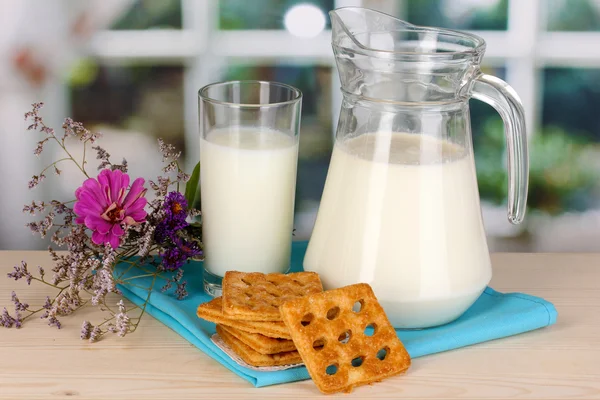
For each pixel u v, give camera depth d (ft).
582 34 3.55
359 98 2.81
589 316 3.03
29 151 3.60
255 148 2.98
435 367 2.78
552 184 3.69
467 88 2.81
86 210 2.93
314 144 3.62
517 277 3.25
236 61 3.55
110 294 3.10
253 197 3.00
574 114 3.62
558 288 3.19
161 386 2.70
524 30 3.55
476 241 2.88
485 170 3.67
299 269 3.22
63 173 3.63
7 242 3.68
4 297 3.07
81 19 3.50
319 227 2.95
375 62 2.76
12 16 3.49
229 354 2.75
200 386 2.70
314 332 2.69
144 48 3.53
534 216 3.72
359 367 2.70
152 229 2.97
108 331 2.91
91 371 2.75
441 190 2.81
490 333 2.88
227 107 2.96
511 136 2.86
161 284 3.08
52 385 2.70
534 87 3.60
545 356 2.84
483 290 2.95
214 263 3.05
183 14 3.51
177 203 3.06
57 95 3.56
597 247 3.72
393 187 2.80
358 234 2.83
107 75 3.55
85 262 2.93
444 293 2.82
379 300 2.83
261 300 2.78
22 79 3.54
